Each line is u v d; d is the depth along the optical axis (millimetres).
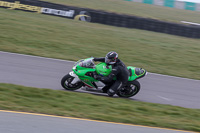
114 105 18609
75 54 34219
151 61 36312
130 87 21391
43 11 59625
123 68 20078
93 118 15617
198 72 34375
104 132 13711
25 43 35469
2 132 11828
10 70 23922
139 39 49281
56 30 46000
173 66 35500
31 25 46344
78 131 13312
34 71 24875
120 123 15547
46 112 15359
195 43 54188
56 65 28172
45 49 34375
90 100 18812
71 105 17297
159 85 26453
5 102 15883
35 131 12484
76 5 73938
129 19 59625
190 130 16109
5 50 30516
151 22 59969
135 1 105875
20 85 19703
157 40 50812
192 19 82938
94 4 81375
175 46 47938
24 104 16141
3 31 39312
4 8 58031
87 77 20000
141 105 19734
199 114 19516
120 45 42750
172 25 60188
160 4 106438
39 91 18969
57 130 13023
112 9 77438
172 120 17375
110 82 20734
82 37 44188
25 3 58906
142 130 14914
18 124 12984
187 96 24453
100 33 49281
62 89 21203
